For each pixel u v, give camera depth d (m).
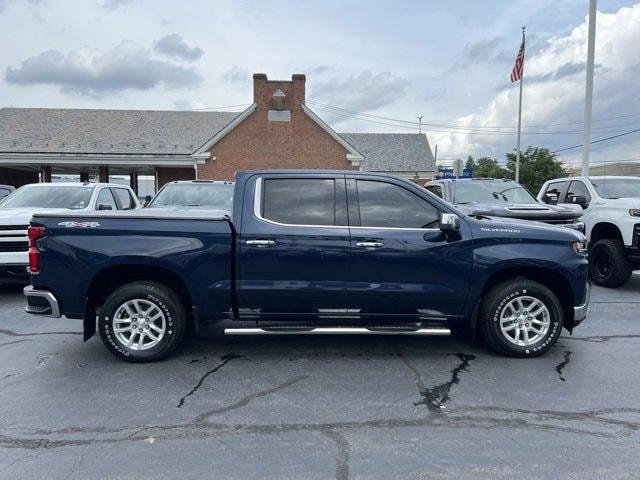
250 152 24.42
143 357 4.86
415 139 37.81
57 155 24.44
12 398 4.05
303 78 24.39
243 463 3.07
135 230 4.76
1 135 25.89
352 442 3.34
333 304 4.89
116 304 4.80
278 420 3.66
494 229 4.95
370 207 4.95
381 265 4.83
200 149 24.22
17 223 7.60
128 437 3.41
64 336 5.81
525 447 3.27
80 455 3.17
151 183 38.75
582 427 3.55
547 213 8.29
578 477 2.93
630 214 8.44
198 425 3.58
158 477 2.92
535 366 4.81
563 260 4.94
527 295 4.97
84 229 4.75
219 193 10.27
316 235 4.80
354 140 37.41
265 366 4.82
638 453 3.20
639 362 4.93
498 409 3.85
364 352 5.25
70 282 4.75
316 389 4.25
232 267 4.81
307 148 24.58
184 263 4.76
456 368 4.76
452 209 4.98
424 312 4.95
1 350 5.29
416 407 3.89
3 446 3.29
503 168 49.06
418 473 2.97
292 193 4.96
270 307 4.89
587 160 15.45
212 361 4.96
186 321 5.04
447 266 4.87
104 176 26.73
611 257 8.70
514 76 27.28
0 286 8.96
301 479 2.90
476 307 5.01
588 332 6.00
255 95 24.28
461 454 3.18
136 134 27.03
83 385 4.33
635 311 7.07
